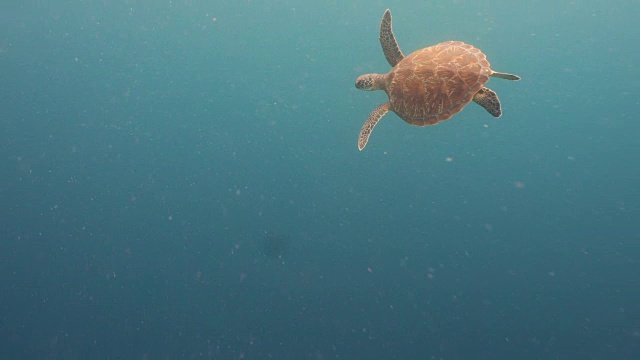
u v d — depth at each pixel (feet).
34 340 50.78
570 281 57.82
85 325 52.75
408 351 47.24
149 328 51.55
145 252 63.21
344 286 55.67
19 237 68.13
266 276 57.41
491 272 58.59
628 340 48.60
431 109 19.20
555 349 47.67
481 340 48.78
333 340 48.49
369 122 23.57
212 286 56.70
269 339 48.85
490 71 18.83
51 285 59.16
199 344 48.80
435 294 54.95
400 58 24.40
